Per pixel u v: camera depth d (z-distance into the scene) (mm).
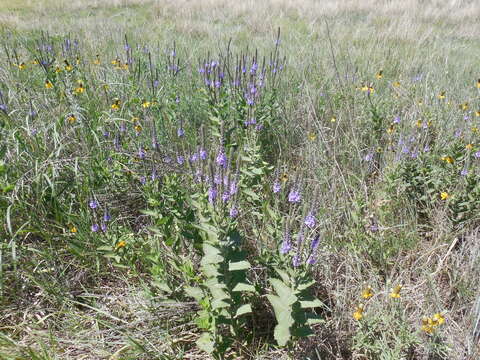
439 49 8164
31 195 3447
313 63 6609
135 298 2932
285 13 13836
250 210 3447
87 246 3197
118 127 4086
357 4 14312
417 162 3867
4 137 3688
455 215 3420
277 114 4867
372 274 2980
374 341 2527
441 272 3123
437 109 4992
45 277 3076
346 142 4473
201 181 2768
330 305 2848
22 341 2658
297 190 2477
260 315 2861
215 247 2434
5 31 7559
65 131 4070
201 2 15562
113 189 3732
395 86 5852
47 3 15484
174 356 2604
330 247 3209
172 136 4258
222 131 2539
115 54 6656
